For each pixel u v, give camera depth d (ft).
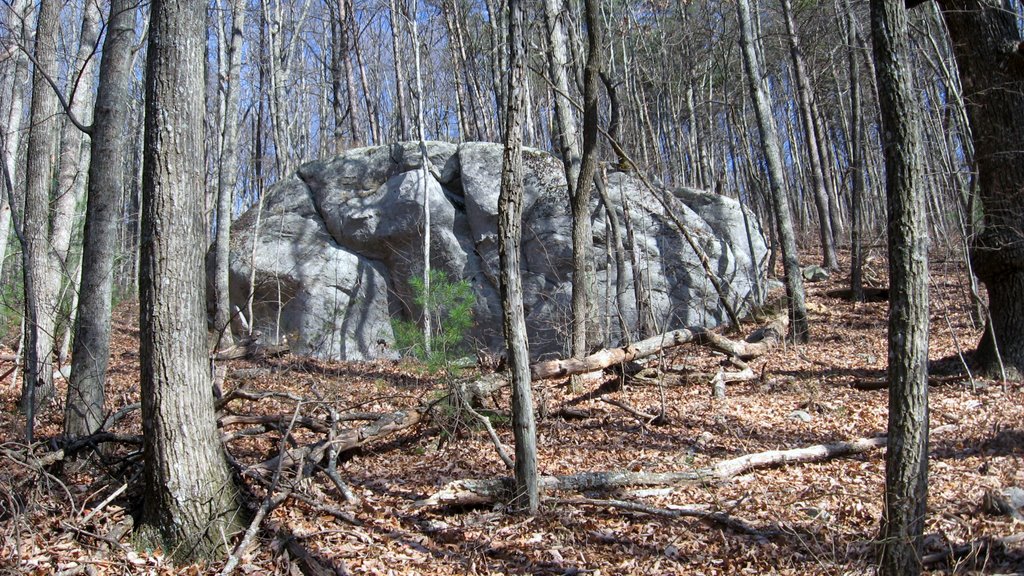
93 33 34.19
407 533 19.30
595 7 34.45
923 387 13.85
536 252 51.52
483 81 93.30
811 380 35.27
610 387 36.14
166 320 16.75
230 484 17.90
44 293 31.12
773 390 34.35
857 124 55.77
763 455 24.03
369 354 52.70
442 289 34.27
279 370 41.83
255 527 17.29
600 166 42.75
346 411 27.22
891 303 14.15
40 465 18.42
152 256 16.70
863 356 40.96
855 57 56.03
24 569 15.72
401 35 93.25
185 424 16.90
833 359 40.75
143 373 17.01
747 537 18.76
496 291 51.49
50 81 22.20
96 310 23.63
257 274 52.54
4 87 48.21
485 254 52.11
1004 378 30.12
